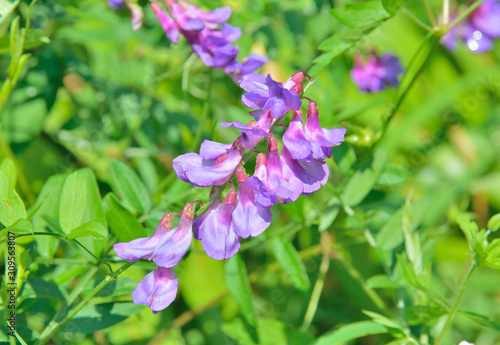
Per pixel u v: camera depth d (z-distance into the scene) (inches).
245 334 12.6
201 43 11.9
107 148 14.7
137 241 9.7
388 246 12.4
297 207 12.3
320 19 15.2
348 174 12.6
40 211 11.3
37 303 12.1
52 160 15.1
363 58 15.6
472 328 14.7
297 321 15.2
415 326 12.2
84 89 15.3
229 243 9.6
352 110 13.1
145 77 15.4
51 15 13.8
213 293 15.3
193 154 9.8
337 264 15.6
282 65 15.4
